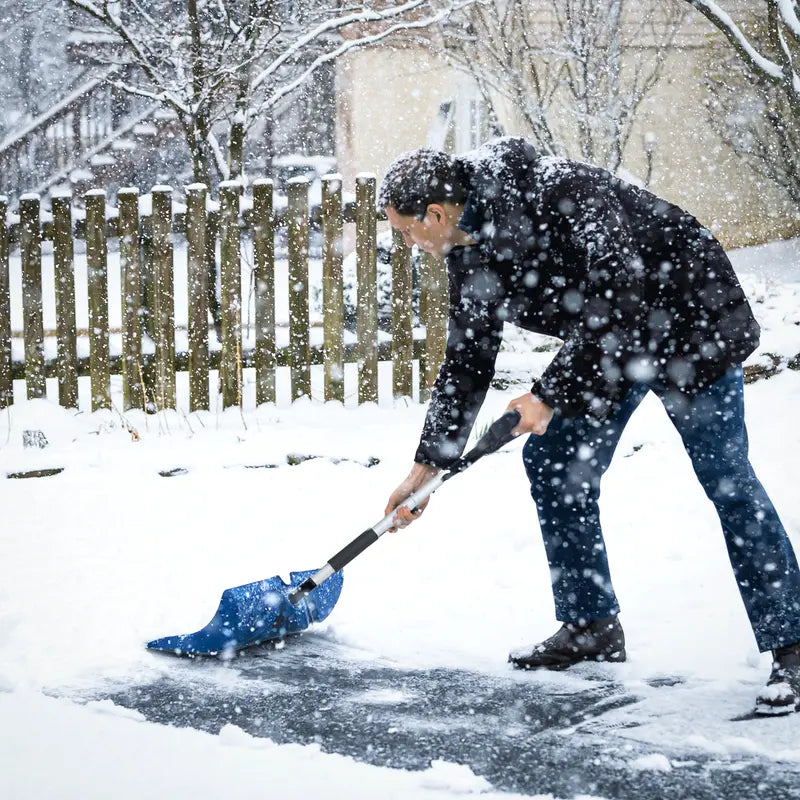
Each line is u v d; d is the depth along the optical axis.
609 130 13.02
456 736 3.30
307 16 10.91
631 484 5.96
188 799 2.89
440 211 3.46
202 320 7.55
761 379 7.59
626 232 3.44
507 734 3.31
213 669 3.93
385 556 5.19
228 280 7.54
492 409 7.20
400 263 7.59
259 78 9.77
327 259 7.52
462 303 3.77
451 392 3.86
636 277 3.43
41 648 4.09
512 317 3.69
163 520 5.72
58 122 17.58
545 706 3.53
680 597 4.54
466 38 13.15
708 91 15.19
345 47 10.05
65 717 3.49
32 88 18.52
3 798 2.91
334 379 7.63
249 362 7.82
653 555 5.04
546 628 4.29
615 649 3.88
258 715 3.50
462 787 2.93
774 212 15.50
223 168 9.86
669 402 3.57
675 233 3.52
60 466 6.48
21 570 5.01
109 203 17.42
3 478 6.35
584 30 12.79
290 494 6.07
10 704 3.61
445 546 5.29
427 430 3.89
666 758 3.11
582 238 3.39
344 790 2.93
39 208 7.46
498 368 7.72
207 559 5.18
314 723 3.42
